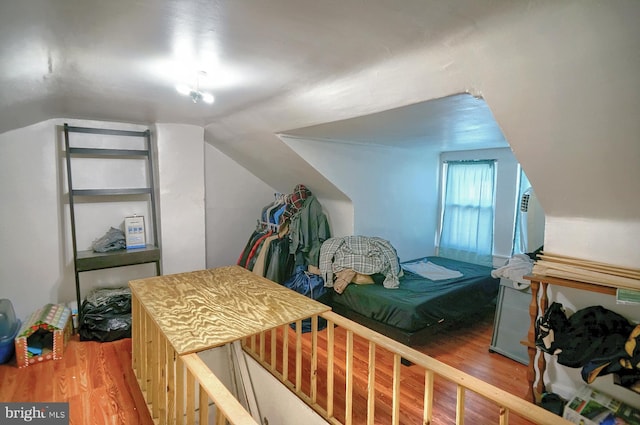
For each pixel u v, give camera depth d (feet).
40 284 9.99
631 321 5.69
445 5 3.65
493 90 4.78
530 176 5.86
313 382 6.46
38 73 5.47
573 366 5.67
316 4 3.60
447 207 14.25
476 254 13.24
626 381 5.12
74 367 8.23
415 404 6.90
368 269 10.07
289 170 12.05
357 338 9.72
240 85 6.67
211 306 6.39
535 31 3.80
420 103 5.94
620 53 3.55
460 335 9.95
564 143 4.93
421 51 4.84
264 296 6.96
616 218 5.69
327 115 7.57
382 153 12.48
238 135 11.16
